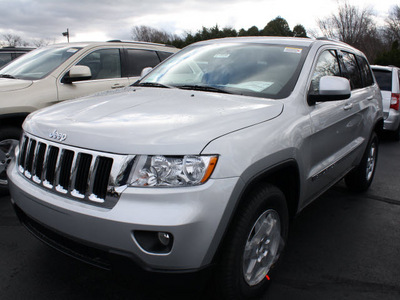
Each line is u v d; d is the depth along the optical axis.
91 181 2.11
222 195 2.02
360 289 2.74
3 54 9.77
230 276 2.18
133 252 1.96
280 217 2.59
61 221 2.15
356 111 3.84
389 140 9.01
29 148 2.58
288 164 2.52
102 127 2.23
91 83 5.21
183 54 3.87
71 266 2.90
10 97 4.22
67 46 5.46
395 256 3.25
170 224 1.90
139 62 6.03
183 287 2.03
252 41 3.62
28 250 3.12
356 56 4.49
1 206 4.02
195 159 2.01
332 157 3.44
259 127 2.39
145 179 1.98
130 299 2.54
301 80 3.00
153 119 2.31
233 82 3.13
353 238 3.57
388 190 5.03
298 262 3.09
